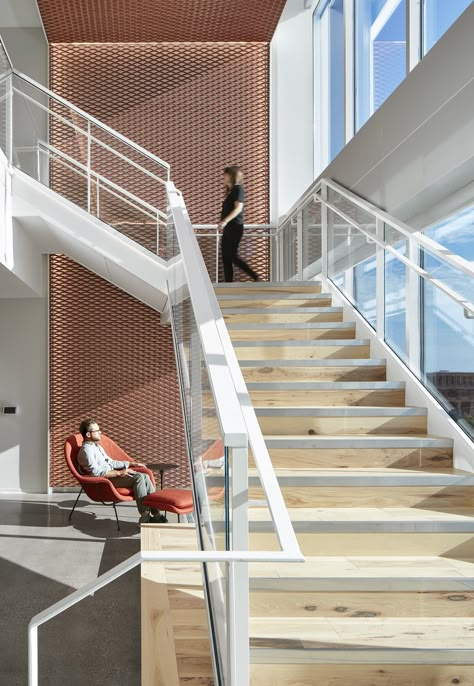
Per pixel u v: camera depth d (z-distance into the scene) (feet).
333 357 18.86
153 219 26.00
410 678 8.95
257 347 18.63
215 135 36.17
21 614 17.54
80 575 21.01
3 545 24.57
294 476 12.91
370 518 11.91
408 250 16.84
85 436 29.22
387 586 10.21
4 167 24.64
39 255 32.53
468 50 14.20
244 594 6.95
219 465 8.30
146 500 25.86
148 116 36.01
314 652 8.93
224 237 27.25
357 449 14.17
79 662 14.89
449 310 14.97
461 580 10.21
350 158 22.39
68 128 26.14
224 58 36.35
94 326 35.88
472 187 15.89
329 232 23.94
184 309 15.74
